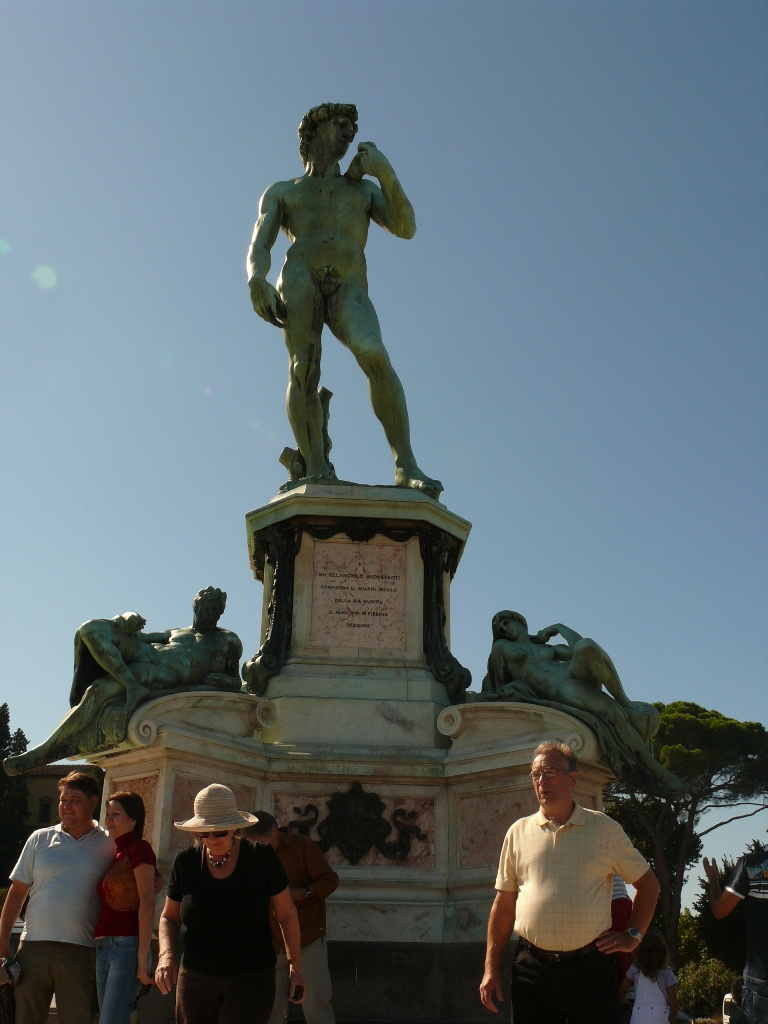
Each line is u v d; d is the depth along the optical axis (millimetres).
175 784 7008
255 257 9133
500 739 7473
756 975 3811
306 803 7398
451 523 8688
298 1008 6262
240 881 3834
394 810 7426
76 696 7562
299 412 9117
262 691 7969
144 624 7664
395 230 9602
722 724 26078
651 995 5836
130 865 4375
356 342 9148
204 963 3791
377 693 7898
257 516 8625
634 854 3672
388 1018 6492
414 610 8297
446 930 7086
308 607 8211
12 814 34406
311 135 9867
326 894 5289
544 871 3631
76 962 4359
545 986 3584
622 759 7367
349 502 8406
